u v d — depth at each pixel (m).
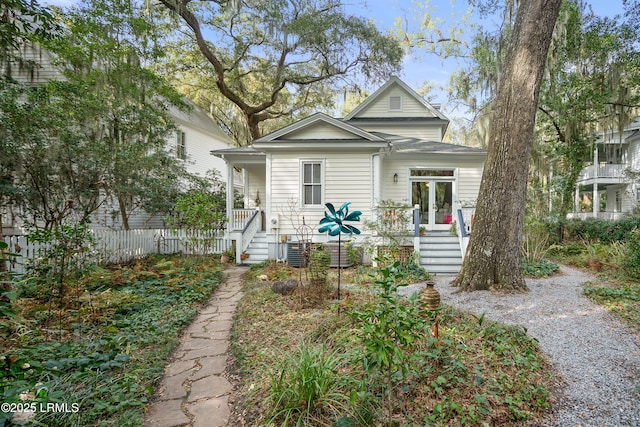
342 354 2.99
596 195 17.47
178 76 19.41
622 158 18.78
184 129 16.80
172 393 3.01
